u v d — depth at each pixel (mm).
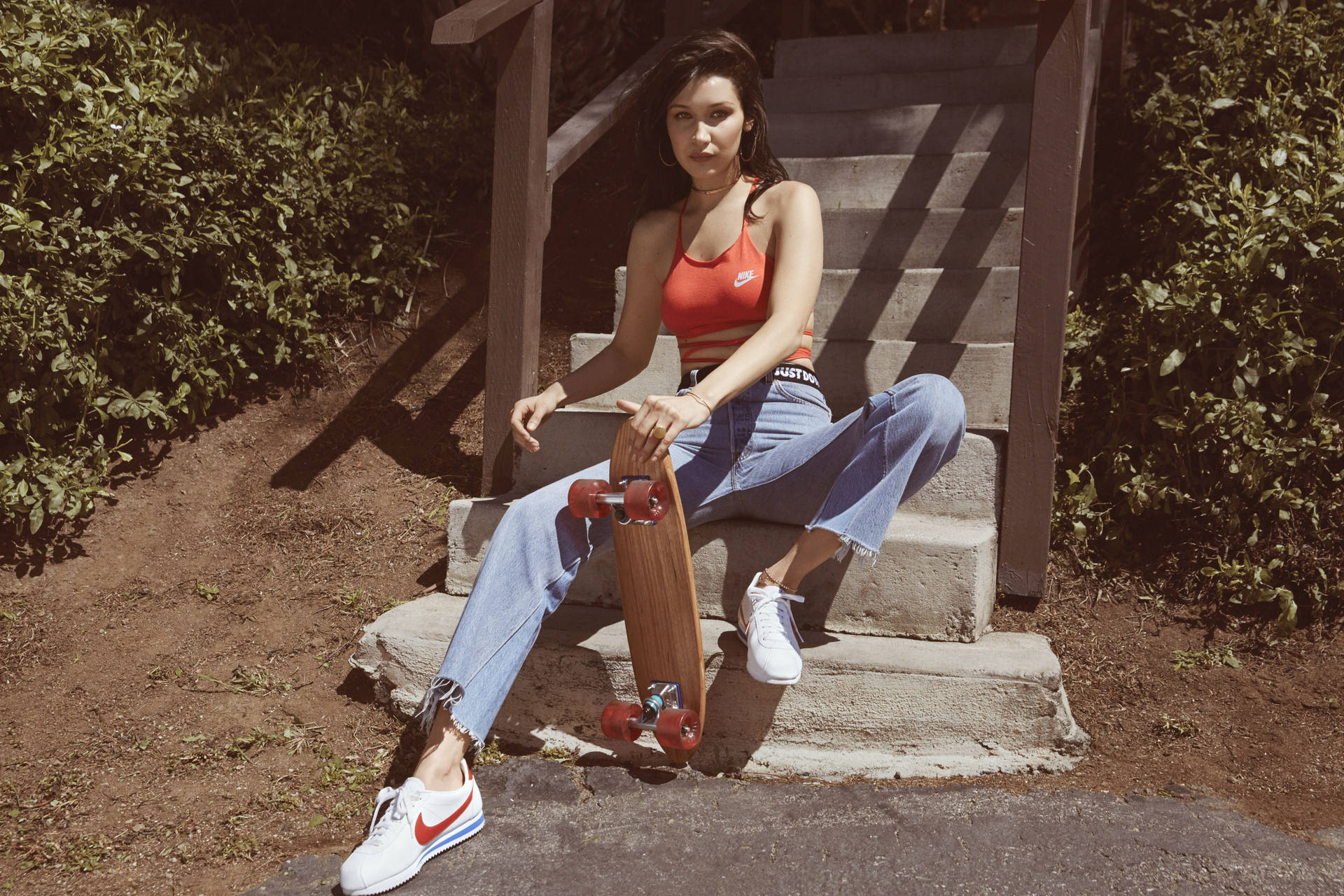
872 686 2326
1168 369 2766
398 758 2408
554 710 2484
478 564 2826
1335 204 2777
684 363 2418
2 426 3049
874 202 3842
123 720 2506
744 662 2369
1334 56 3361
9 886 1964
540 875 1908
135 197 3340
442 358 3898
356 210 3961
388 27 5770
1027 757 2275
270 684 2637
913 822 2041
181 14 4758
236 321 3621
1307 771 2188
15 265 3104
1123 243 3754
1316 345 2730
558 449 3004
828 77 4344
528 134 2893
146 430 3406
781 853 1952
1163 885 1799
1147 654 2551
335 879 1965
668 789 2240
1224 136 3469
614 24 5289
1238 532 2703
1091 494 2801
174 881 1979
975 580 2432
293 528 3180
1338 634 2531
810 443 2275
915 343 3070
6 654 2709
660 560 2107
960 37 4285
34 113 3150
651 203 2473
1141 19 4836
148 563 3039
